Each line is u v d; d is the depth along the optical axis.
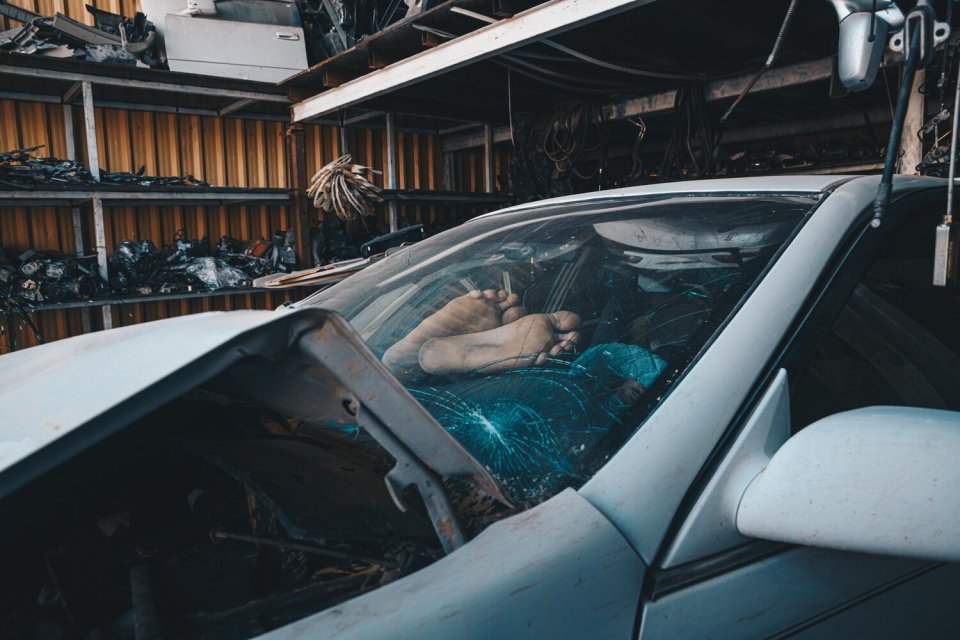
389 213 6.69
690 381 0.79
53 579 0.71
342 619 0.55
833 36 4.03
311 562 0.74
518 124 6.15
